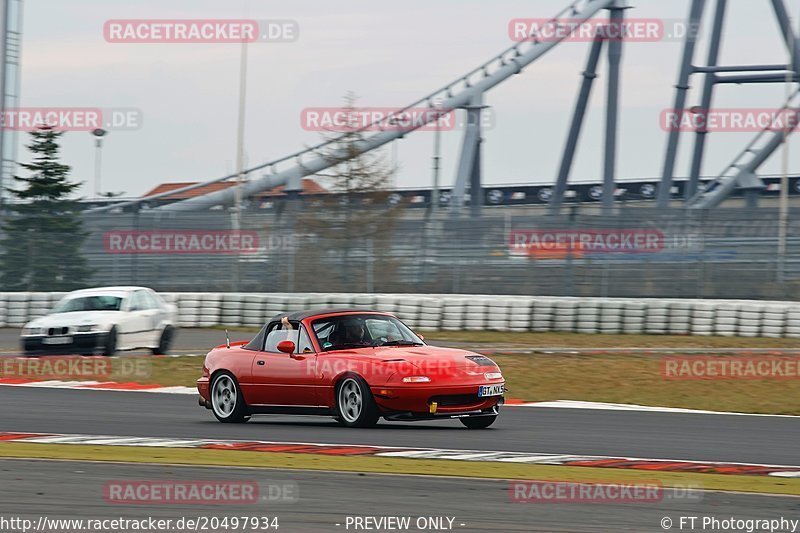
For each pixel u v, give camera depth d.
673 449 32.31
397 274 103.69
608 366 63.06
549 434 35.72
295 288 104.25
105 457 29.55
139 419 40.16
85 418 40.12
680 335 88.00
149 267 105.06
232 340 80.62
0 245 102.00
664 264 100.38
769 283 98.38
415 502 22.86
